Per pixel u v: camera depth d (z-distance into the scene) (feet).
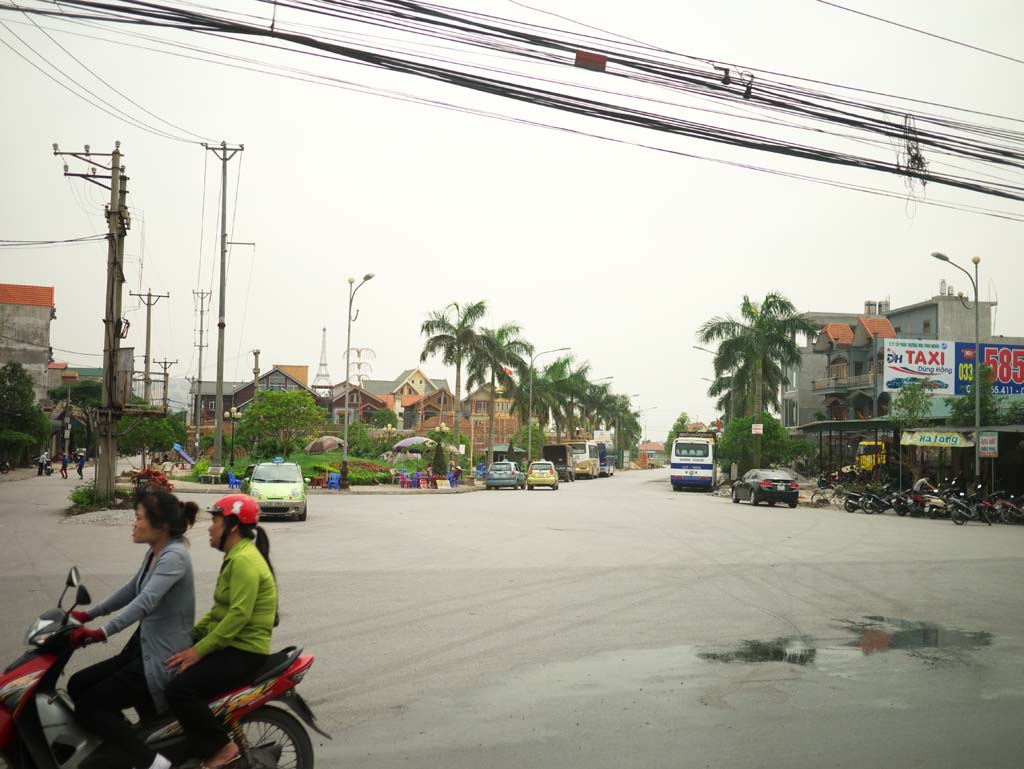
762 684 23.98
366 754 18.04
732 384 181.06
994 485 112.47
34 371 236.22
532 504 109.60
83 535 60.34
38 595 36.01
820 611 35.40
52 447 249.34
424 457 215.10
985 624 32.96
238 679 14.85
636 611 34.71
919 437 111.34
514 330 211.00
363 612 33.81
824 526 81.66
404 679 24.11
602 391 341.62
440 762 17.58
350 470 160.45
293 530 69.92
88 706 14.48
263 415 173.99
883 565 50.80
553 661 26.37
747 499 123.65
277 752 15.37
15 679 13.84
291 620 32.14
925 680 24.50
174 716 14.79
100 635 14.02
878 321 197.57
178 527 15.37
